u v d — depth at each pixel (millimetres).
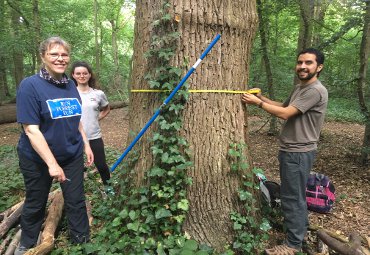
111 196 3148
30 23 10500
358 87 5488
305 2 6805
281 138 2986
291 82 8383
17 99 2461
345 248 2768
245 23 2816
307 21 6938
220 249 2791
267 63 7555
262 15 6855
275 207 3457
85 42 15609
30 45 10062
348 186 4883
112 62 21516
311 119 2816
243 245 2750
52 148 2613
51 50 2482
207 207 2801
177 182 2684
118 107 14867
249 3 2840
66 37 13398
